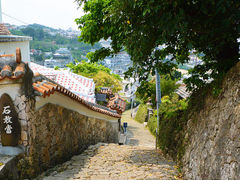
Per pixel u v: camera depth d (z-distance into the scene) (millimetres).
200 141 4359
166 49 5281
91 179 4379
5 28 9062
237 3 3439
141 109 24438
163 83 14641
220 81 4211
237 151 3004
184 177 4664
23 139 3881
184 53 5793
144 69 5172
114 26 6277
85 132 7465
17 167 3734
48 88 4184
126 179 4438
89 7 7051
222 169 3270
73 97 5453
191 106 5707
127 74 5699
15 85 3699
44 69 14352
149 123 18484
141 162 5875
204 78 5223
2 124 3734
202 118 4629
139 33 4473
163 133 7516
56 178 4215
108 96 18734
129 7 4227
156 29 4461
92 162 5641
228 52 4488
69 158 5957
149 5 3703
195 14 3828
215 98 4258
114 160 5988
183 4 3744
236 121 3240
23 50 10680
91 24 6840
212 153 3707
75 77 14750
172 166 5438
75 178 4355
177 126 6375
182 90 13266
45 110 4582
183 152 5285
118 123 13609
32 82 4023
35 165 4137
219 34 3979
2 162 3443
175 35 4586
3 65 3705
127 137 15375
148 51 4898
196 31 4039
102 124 9680
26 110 3807
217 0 3562
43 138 4484
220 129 3646
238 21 3648
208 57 4824
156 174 4770
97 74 23656
